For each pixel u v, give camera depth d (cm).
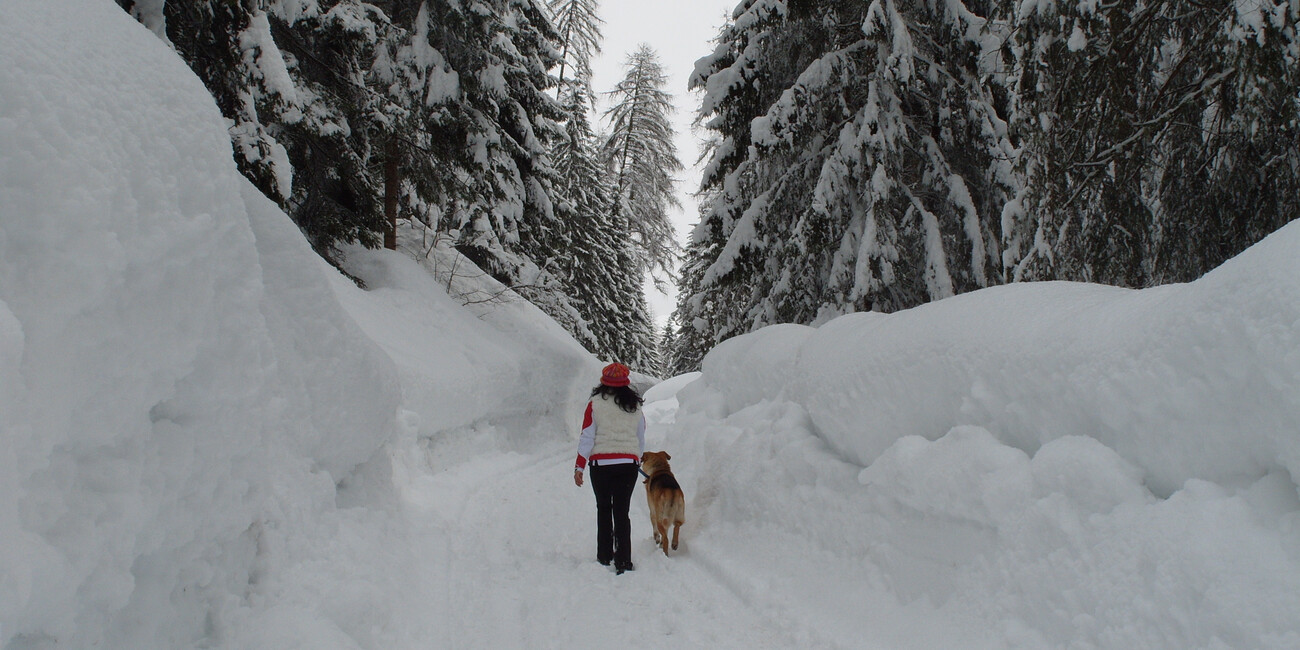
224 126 265
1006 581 265
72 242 168
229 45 617
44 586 148
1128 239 561
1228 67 447
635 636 338
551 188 1619
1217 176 495
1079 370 266
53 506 159
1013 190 880
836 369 415
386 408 431
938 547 304
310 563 312
